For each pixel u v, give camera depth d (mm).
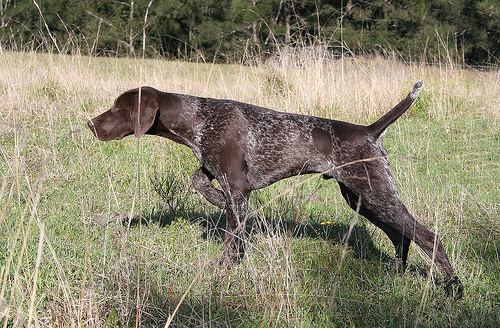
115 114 5480
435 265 4945
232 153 5277
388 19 26016
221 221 6562
